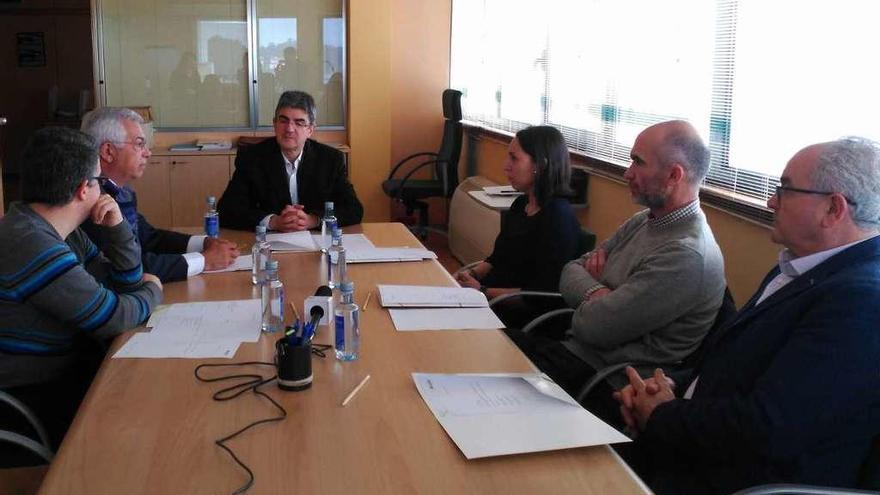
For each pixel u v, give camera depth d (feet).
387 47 20.40
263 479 4.17
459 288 7.86
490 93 20.77
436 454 4.46
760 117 9.48
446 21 22.52
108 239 6.89
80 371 6.94
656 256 7.41
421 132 22.98
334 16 20.34
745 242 9.69
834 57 8.26
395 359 5.94
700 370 6.43
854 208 5.35
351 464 4.33
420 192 19.70
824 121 8.42
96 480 4.14
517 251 9.98
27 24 28.89
